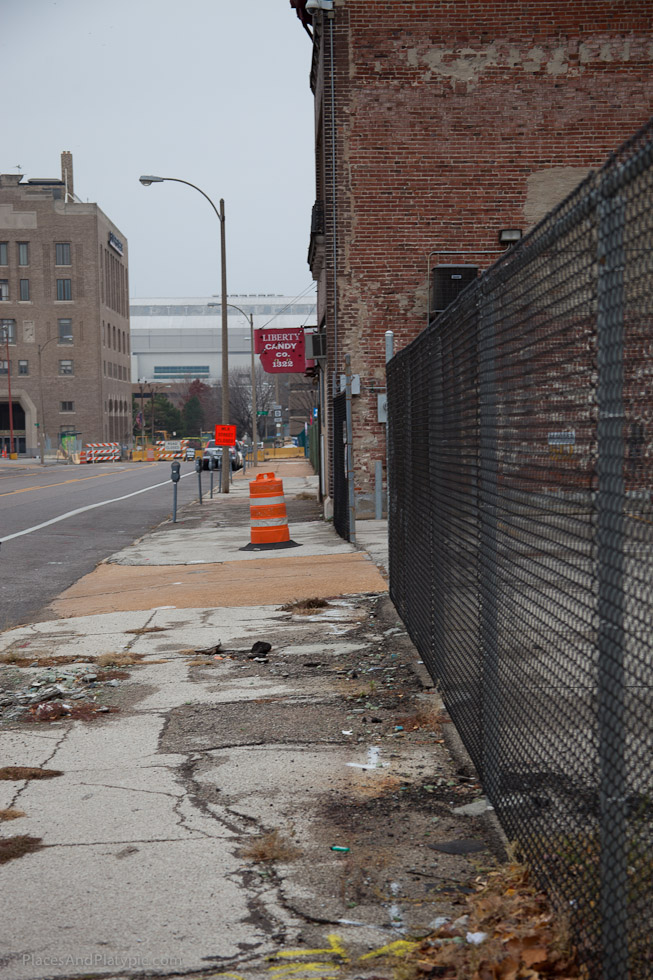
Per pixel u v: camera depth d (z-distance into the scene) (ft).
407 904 12.72
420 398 25.99
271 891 13.25
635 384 9.00
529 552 13.50
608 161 9.29
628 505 9.28
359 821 15.78
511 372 14.35
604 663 10.08
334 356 65.67
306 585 41.19
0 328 394.52
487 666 16.49
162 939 12.00
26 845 15.14
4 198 392.68
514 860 13.53
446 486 21.53
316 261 71.87
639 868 9.59
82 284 396.16
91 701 24.30
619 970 9.46
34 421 395.75
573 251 10.96
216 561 52.34
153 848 14.88
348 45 64.18
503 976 10.46
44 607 41.98
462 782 17.48
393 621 32.37
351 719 21.68
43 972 11.28
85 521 83.71
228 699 23.90
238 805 16.66
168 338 653.30
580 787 11.42
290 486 123.75
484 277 16.10
